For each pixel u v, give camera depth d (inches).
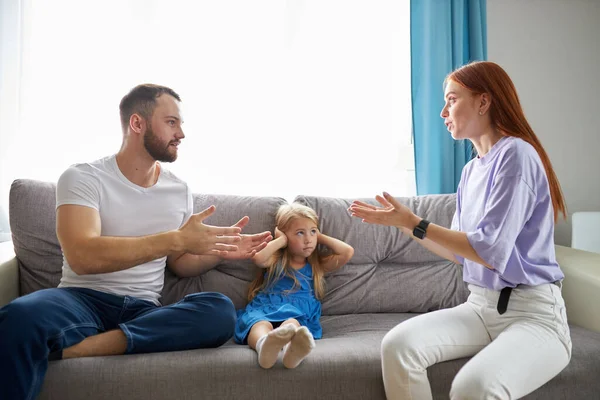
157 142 59.8
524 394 45.3
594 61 105.7
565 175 105.4
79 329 51.3
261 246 61.3
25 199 67.4
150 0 87.4
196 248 53.7
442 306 74.3
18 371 44.4
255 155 92.6
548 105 104.7
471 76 55.8
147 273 62.8
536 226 51.9
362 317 71.3
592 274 63.1
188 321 54.2
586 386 51.9
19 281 67.3
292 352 48.6
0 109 84.1
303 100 93.4
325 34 93.6
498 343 47.3
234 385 49.6
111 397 47.7
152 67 88.2
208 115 90.7
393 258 76.9
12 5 84.4
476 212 54.9
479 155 59.5
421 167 93.1
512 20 103.0
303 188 94.3
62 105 86.9
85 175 58.1
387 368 49.1
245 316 63.5
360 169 95.9
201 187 91.2
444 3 93.0
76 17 86.9
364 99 95.3
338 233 76.0
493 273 52.7
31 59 85.9
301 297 69.3
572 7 105.0
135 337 51.6
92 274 53.5
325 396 50.8
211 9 90.3
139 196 61.6
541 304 50.3
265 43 92.1
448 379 51.2
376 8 95.2
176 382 48.8
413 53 92.9
